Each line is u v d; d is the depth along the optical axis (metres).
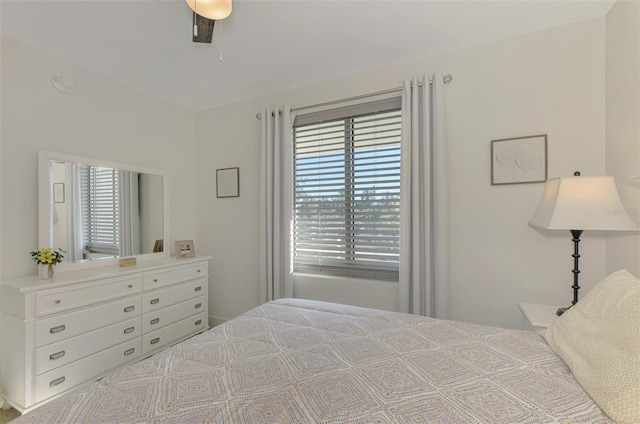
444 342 1.25
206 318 3.01
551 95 1.98
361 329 1.40
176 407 0.81
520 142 2.04
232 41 2.11
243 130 3.13
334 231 2.74
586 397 0.86
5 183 1.99
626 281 1.08
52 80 2.22
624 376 0.79
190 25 1.91
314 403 0.84
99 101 2.54
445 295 2.17
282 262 2.85
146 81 2.70
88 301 2.04
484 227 2.16
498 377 0.97
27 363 1.75
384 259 2.54
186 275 2.81
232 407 0.82
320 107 2.75
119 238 2.63
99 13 1.79
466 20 1.90
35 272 2.12
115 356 2.20
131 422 0.75
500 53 2.11
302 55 2.30
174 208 3.18
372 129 2.61
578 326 1.10
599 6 1.77
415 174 2.25
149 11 1.78
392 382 0.95
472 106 2.19
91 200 2.44
